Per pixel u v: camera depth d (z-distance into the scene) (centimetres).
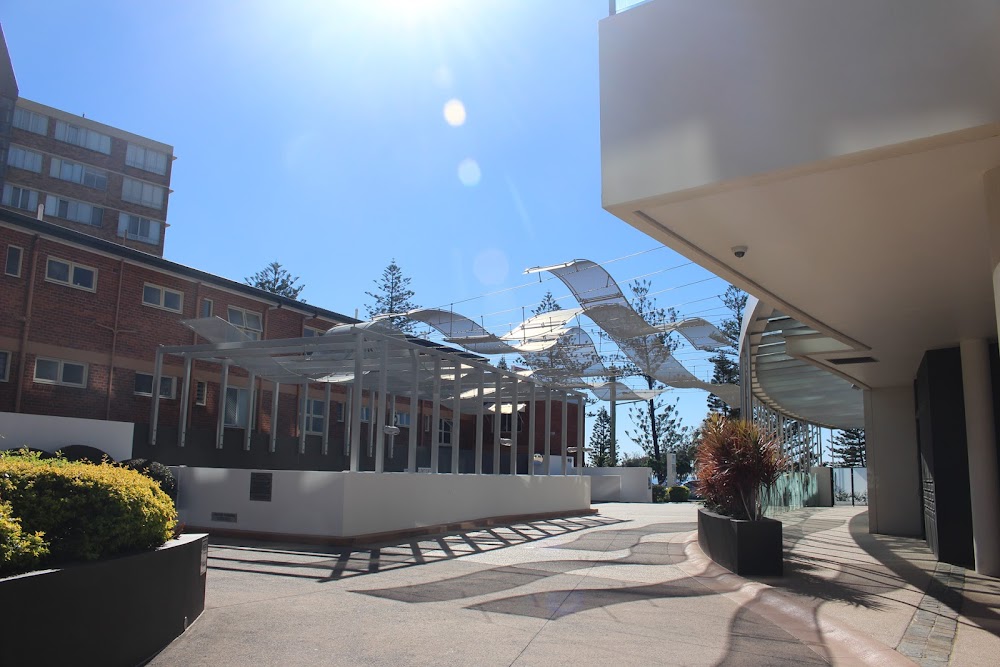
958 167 540
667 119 604
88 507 477
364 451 2389
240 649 543
